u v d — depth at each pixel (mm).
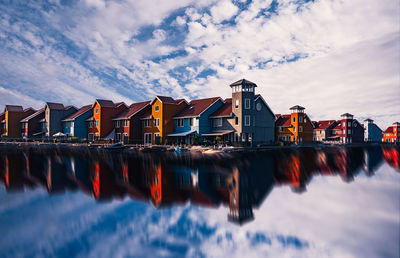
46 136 75375
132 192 16250
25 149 50438
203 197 15172
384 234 10094
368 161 34406
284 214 12445
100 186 17688
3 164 28000
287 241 9656
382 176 22703
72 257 8531
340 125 90312
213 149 44219
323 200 14734
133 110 62781
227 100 58969
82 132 70688
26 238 9891
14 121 82062
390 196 15594
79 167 25859
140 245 9398
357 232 10305
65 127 75125
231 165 27219
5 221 11469
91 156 36594
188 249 9109
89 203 13977
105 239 9812
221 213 12609
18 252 8883
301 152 46062
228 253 8875
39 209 13031
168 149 47750
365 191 16906
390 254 8594
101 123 64125
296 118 71188
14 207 13312
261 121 55156
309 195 15797
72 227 10914
